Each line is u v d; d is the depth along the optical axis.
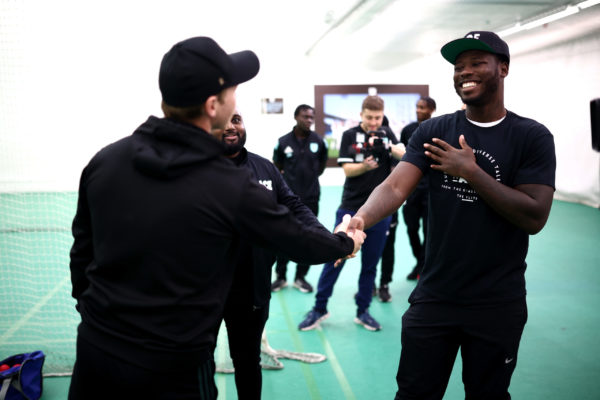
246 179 1.03
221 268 1.07
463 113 1.55
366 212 1.52
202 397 1.05
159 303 0.97
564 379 2.55
